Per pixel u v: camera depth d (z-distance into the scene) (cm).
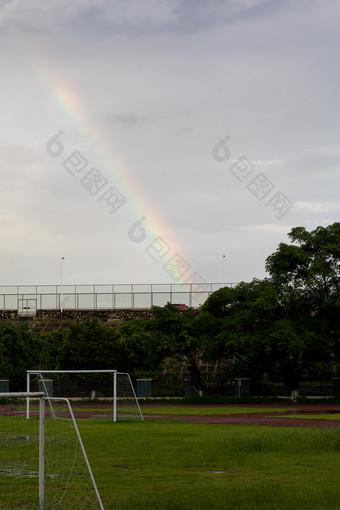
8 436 2344
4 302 8756
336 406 5072
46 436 2358
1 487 1386
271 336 5428
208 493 1288
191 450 1973
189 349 5988
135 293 8581
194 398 5741
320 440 2039
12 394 1155
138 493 1309
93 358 5919
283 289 5859
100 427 2938
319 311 5938
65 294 8694
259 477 1511
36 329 8125
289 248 5747
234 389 6128
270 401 5638
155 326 6038
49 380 5838
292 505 1198
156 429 2805
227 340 5669
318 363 5866
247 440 2055
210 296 6131
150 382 5966
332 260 5831
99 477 1515
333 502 1220
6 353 5950
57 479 1484
